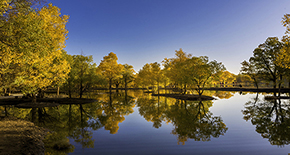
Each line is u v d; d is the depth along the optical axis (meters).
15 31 9.69
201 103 27.28
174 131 12.18
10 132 10.28
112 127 13.36
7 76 9.33
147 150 8.59
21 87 10.80
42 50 10.92
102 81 32.12
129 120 15.83
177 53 44.44
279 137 10.70
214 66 29.70
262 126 13.39
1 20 9.09
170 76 44.53
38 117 16.66
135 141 10.01
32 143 8.88
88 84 30.86
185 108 22.38
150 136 11.01
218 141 9.98
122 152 8.27
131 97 38.50
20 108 21.58
